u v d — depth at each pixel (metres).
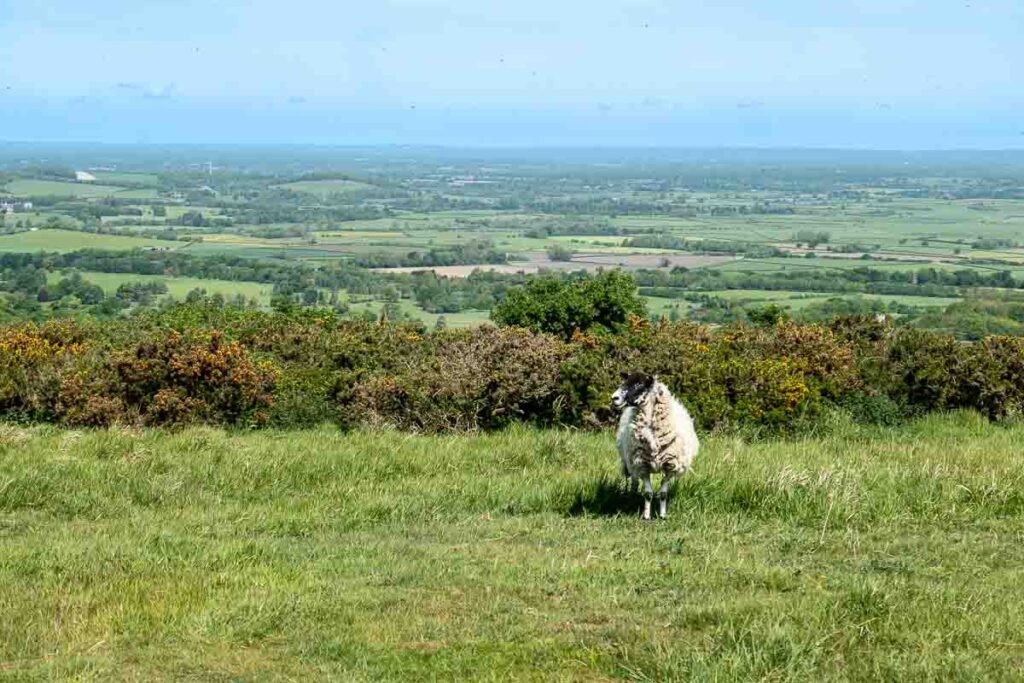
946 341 18.44
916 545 10.20
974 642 7.31
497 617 8.05
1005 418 17.31
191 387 17.17
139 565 9.41
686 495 12.00
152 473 13.27
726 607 7.91
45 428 16.39
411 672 7.03
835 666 6.91
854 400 17.47
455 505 12.24
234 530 11.17
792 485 11.84
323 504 12.31
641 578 9.08
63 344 19.41
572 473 13.36
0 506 11.96
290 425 17.25
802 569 9.35
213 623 7.85
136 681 6.91
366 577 9.20
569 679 6.80
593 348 18.50
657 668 6.85
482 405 17.00
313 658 7.32
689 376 16.72
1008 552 9.86
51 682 6.83
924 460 13.34
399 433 16.30
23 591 8.62
